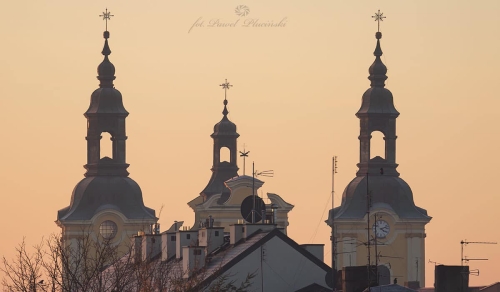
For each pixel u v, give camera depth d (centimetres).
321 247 16675
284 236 16425
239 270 16338
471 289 16450
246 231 16850
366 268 15625
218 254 16762
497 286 16212
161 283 14738
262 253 16375
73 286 14588
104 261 14762
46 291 14412
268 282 16362
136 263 14762
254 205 18250
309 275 16450
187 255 16388
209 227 17162
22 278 14375
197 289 14550
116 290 14550
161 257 17388
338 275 16350
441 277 15288
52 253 14525
